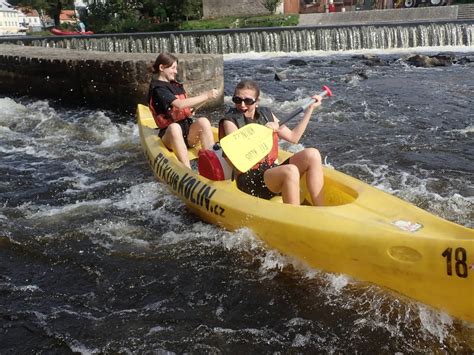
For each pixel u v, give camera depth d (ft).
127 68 28.53
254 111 12.95
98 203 15.34
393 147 20.54
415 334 8.92
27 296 10.51
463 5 82.74
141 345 8.94
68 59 31.71
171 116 16.30
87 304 10.21
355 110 27.55
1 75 37.68
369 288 9.87
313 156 11.57
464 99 29.48
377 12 88.28
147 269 11.45
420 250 8.73
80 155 20.74
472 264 8.07
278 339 9.01
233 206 11.92
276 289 10.46
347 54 57.00
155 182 16.93
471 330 8.79
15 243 12.75
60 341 9.08
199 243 12.46
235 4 99.19
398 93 31.94
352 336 9.00
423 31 60.44
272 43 61.36
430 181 16.69
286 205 11.10
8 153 21.22
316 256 10.42
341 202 12.21
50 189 16.76
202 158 13.19
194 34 61.05
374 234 9.43
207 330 9.30
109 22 111.04
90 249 12.42
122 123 26.73
